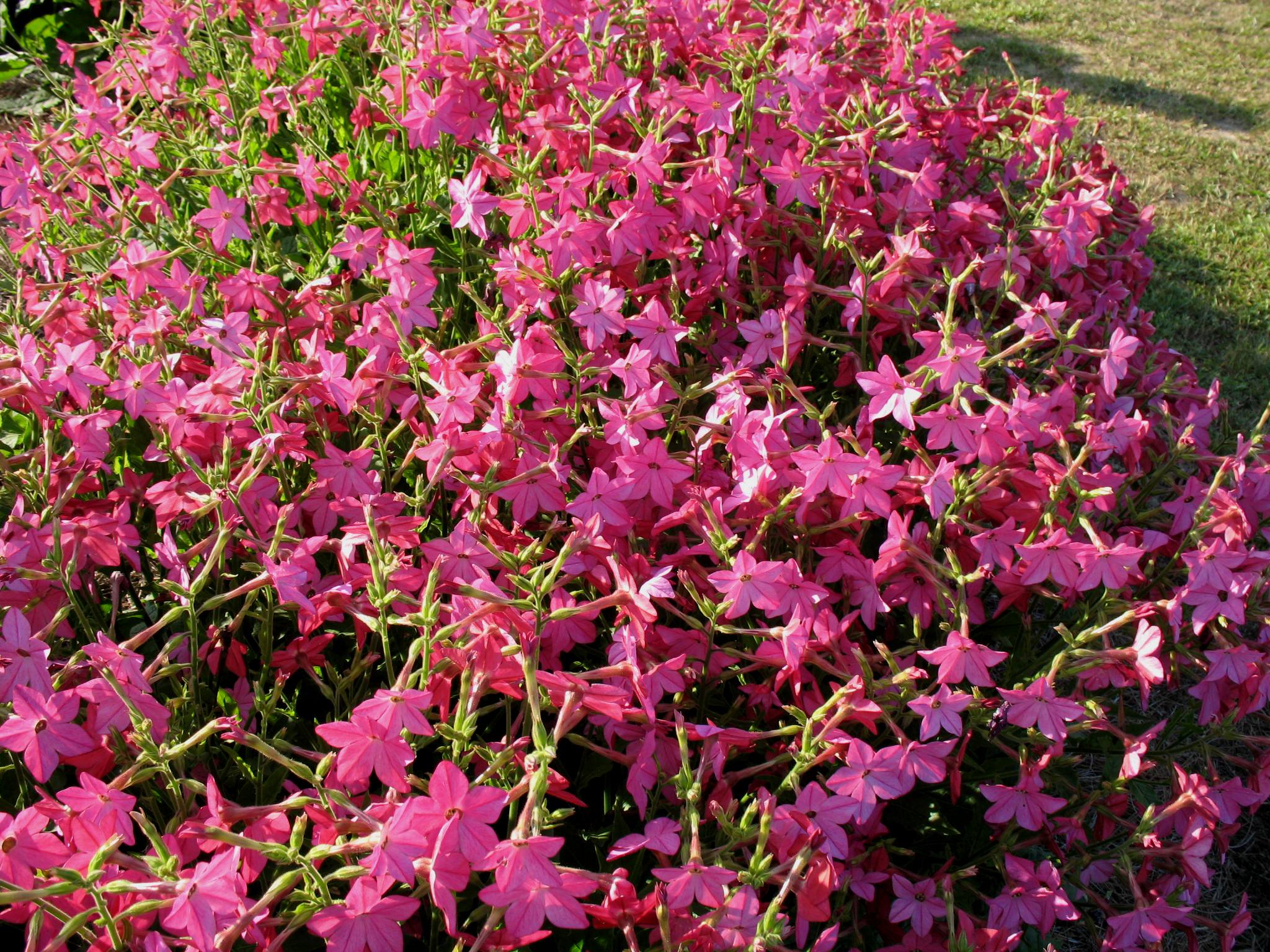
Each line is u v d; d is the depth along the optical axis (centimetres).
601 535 70
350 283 97
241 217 94
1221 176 235
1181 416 98
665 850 57
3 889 49
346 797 54
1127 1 350
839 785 62
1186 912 70
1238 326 181
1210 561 74
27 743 56
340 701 74
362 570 67
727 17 119
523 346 75
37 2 205
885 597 75
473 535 68
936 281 88
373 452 77
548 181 85
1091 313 108
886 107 108
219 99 133
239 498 70
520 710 68
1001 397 104
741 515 75
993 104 127
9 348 82
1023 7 334
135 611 82
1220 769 102
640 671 63
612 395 91
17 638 61
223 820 54
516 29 101
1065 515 77
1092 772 99
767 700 70
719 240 94
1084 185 111
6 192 100
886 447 93
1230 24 333
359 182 107
